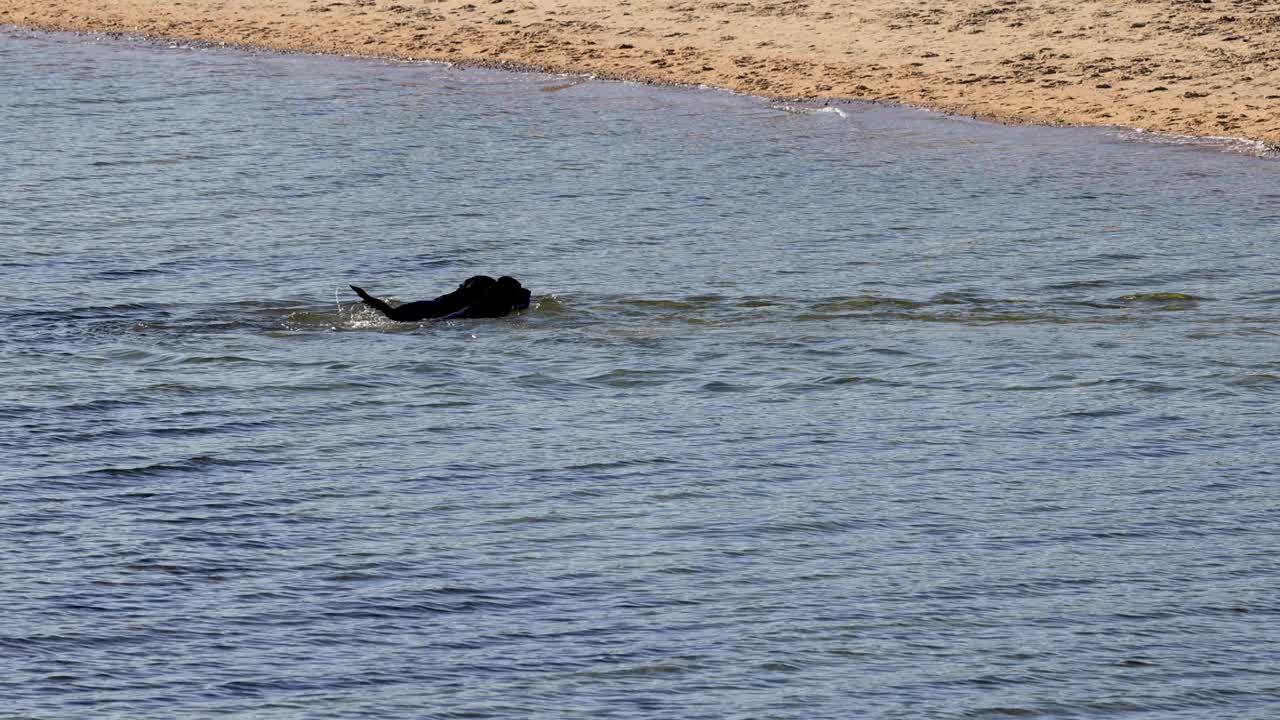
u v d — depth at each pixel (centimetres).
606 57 12344
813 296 6650
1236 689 3494
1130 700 3444
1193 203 8400
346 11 14000
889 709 3394
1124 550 4184
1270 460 4838
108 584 3931
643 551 4150
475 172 9025
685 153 9569
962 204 8350
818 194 8562
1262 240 7619
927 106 10856
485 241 7556
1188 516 4409
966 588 3950
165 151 9500
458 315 6278
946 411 5275
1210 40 11656
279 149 9588
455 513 4397
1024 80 11250
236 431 5053
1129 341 6041
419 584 3947
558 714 3359
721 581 3978
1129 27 11994
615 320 6294
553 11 13512
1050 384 5541
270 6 14312
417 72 12181
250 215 8019
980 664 3584
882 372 5672
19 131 10012
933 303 6556
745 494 4550
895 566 4075
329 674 3519
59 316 6294
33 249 7281
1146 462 4828
